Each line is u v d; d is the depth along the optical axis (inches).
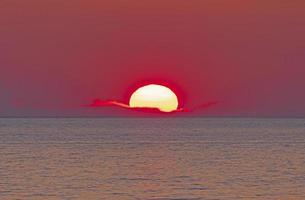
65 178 6648.6
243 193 5615.2
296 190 5787.4
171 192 5684.1
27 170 7440.9
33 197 5374.0
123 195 5516.7
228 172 7303.2
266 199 5305.1
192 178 6707.7
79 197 5398.6
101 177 6776.6
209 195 5506.9
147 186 6067.9
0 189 5797.2
